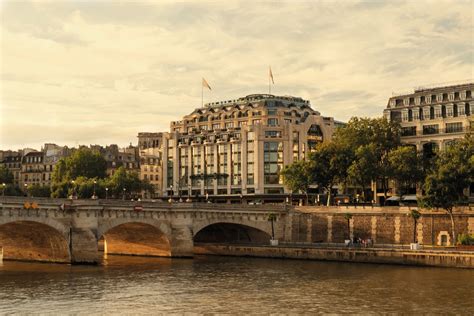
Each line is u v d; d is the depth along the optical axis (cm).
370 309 6266
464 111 13638
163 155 19225
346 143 13650
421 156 13100
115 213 10144
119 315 6016
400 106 14562
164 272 9006
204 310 6241
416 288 7412
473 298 6775
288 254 10981
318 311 6181
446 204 10369
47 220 9300
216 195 17600
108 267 9581
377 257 9950
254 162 17000
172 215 11031
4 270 9050
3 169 19550
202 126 19275
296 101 19462
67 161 18475
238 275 8662
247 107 18400
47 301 6681
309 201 16688
